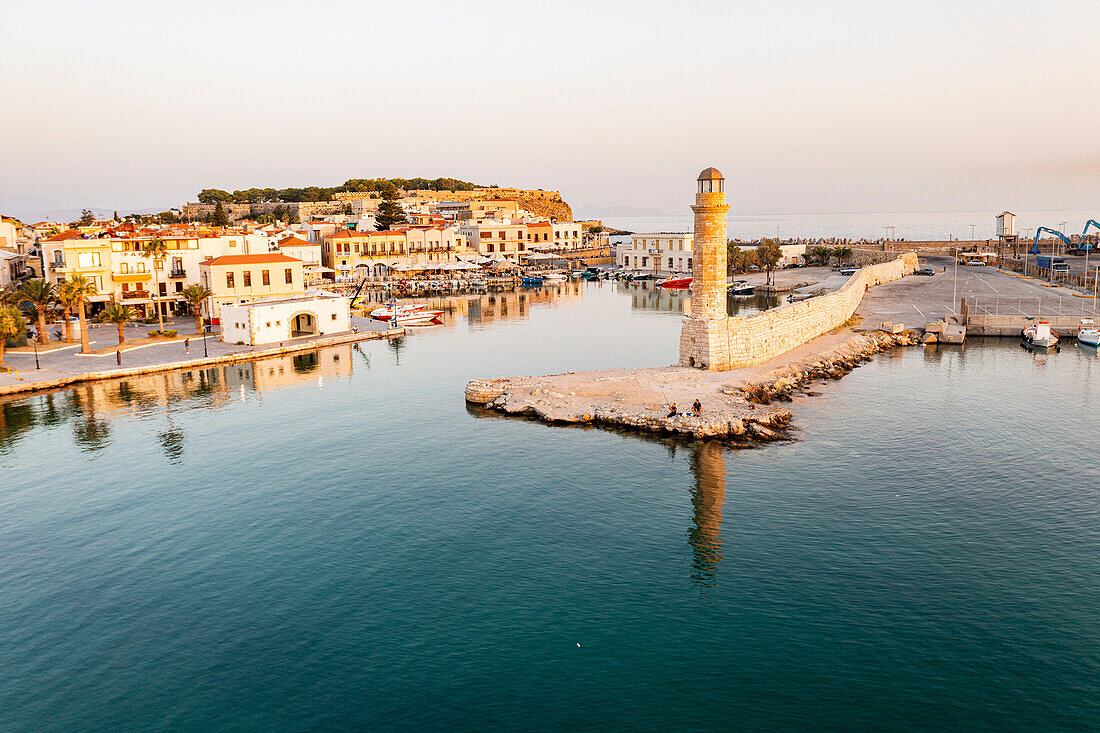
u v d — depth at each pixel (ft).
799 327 268.62
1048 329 280.31
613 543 118.83
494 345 310.65
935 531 120.47
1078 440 164.76
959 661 86.79
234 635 94.89
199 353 279.08
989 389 214.07
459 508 133.69
